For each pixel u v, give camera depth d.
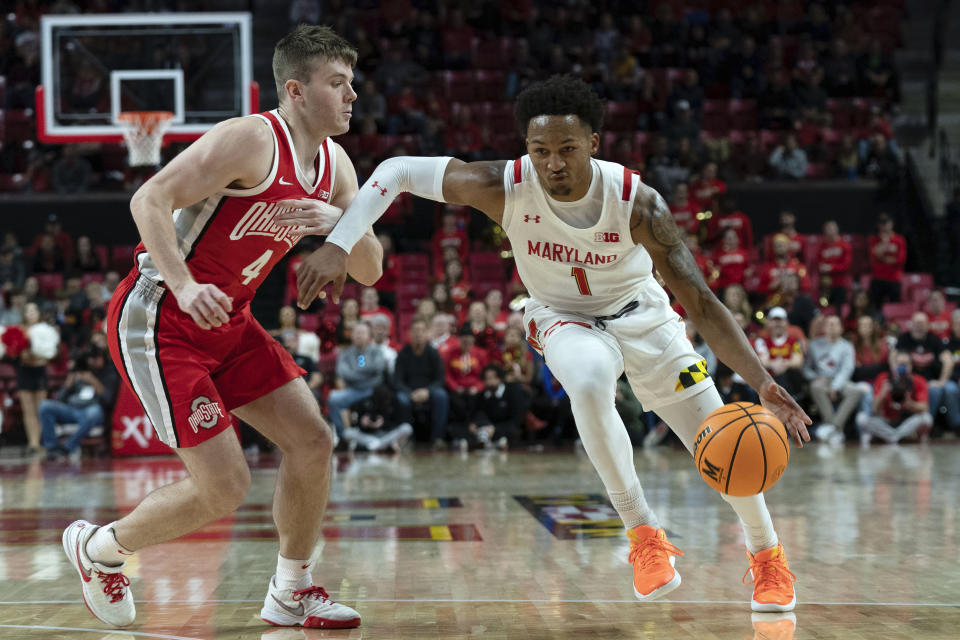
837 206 16.92
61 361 13.45
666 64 18.86
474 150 16.92
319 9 19.03
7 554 4.68
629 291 3.47
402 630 3.14
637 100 17.88
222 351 3.22
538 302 3.58
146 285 3.15
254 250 3.18
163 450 11.39
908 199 17.45
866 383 12.00
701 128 18.33
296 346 11.75
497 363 11.83
